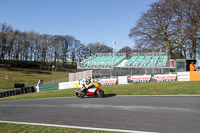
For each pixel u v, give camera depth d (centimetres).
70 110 964
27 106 1216
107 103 1061
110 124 684
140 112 809
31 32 8094
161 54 2802
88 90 1306
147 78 1967
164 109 825
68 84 2378
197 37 3109
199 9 2877
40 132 625
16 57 7925
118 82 2092
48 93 2027
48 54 8644
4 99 2009
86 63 3139
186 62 2481
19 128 689
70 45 9075
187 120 659
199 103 885
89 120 756
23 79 4691
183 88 1338
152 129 601
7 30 7231
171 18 3278
